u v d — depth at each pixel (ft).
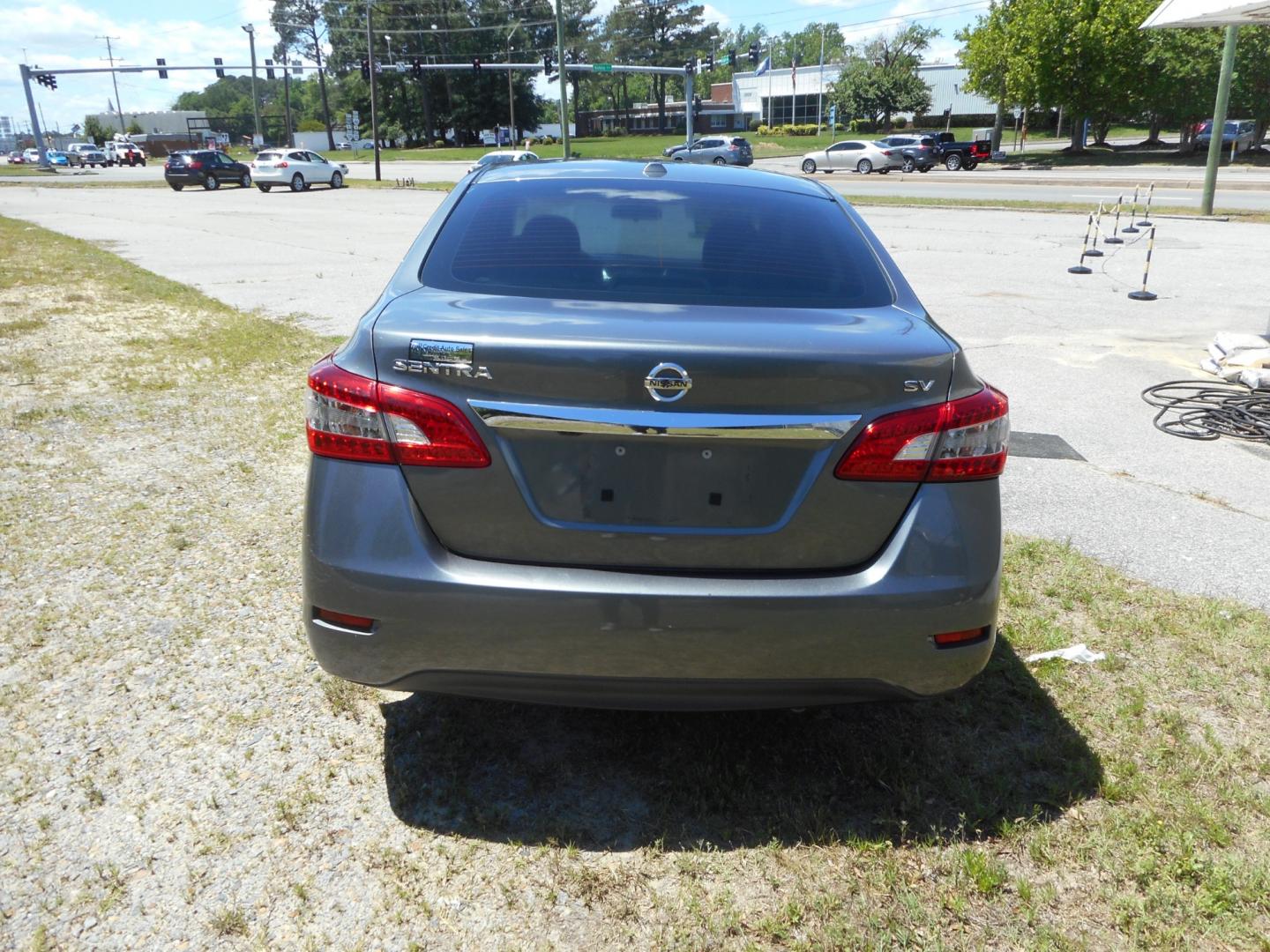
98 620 11.69
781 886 7.64
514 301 8.26
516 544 7.58
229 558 13.61
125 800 8.45
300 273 45.47
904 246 55.42
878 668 7.73
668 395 7.25
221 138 420.77
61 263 48.70
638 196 10.15
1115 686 10.61
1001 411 7.96
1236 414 21.34
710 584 7.47
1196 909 7.43
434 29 335.67
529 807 8.52
